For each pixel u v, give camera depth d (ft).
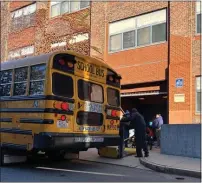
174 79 52.95
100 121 33.58
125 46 61.41
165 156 37.99
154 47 57.06
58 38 73.82
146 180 27.43
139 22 59.88
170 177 29.14
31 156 35.86
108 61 63.21
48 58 29.37
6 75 33.14
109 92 35.37
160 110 62.39
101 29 65.00
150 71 57.06
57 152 34.78
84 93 31.99
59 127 29.09
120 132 38.14
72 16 71.31
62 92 29.81
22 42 82.94
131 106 63.98
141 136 37.99
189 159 35.81
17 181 25.80
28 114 29.91
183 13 53.21
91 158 38.63
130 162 36.06
